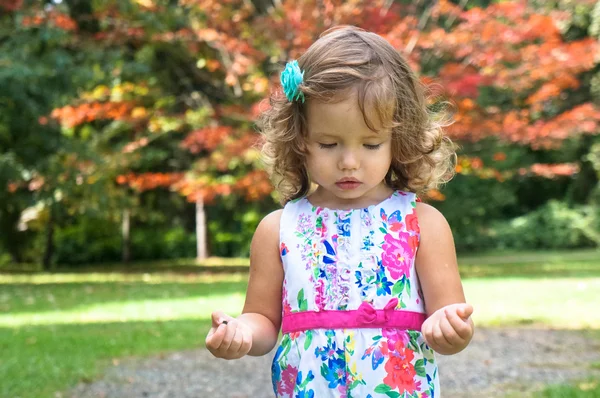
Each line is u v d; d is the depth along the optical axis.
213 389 4.69
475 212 22.98
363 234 1.91
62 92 12.28
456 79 12.38
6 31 12.02
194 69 16.11
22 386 4.52
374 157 1.83
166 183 15.14
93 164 15.43
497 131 12.87
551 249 24.53
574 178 24.72
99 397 4.38
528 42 14.68
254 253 2.02
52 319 8.20
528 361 5.54
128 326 7.46
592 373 5.05
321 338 1.86
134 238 23.31
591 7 19.38
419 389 1.85
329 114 1.78
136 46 16.20
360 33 1.89
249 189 13.99
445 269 1.91
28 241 22.03
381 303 1.86
